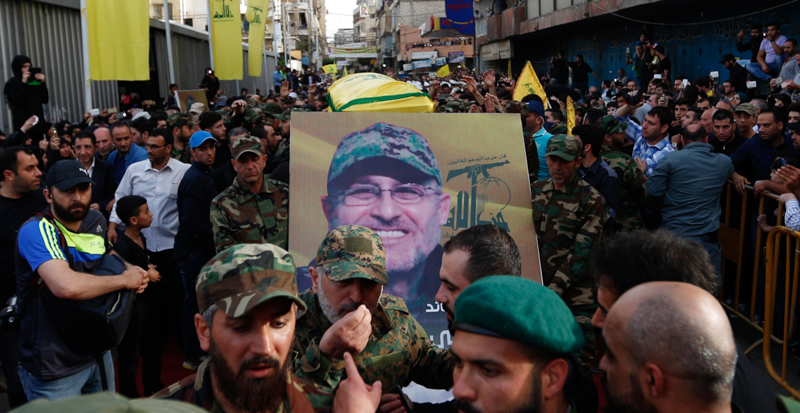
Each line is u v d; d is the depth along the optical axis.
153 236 5.32
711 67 15.98
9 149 4.00
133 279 3.34
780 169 4.43
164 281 5.37
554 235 3.98
